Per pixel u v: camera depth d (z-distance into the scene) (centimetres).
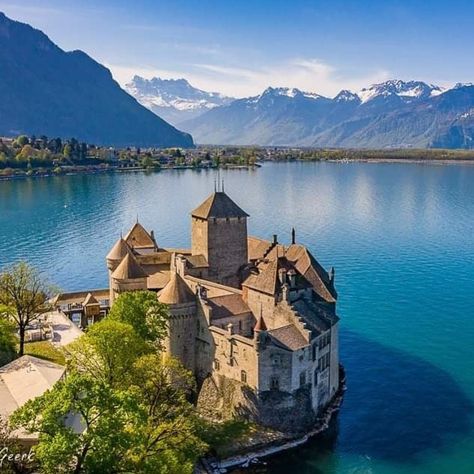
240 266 14025
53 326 13350
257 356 10044
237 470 9250
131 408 5897
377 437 10294
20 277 12731
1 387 8806
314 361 10631
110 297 14075
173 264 13825
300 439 10119
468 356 13538
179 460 7269
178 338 11394
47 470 5612
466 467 9450
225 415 10588
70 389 5825
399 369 12888
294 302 11250
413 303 17000
